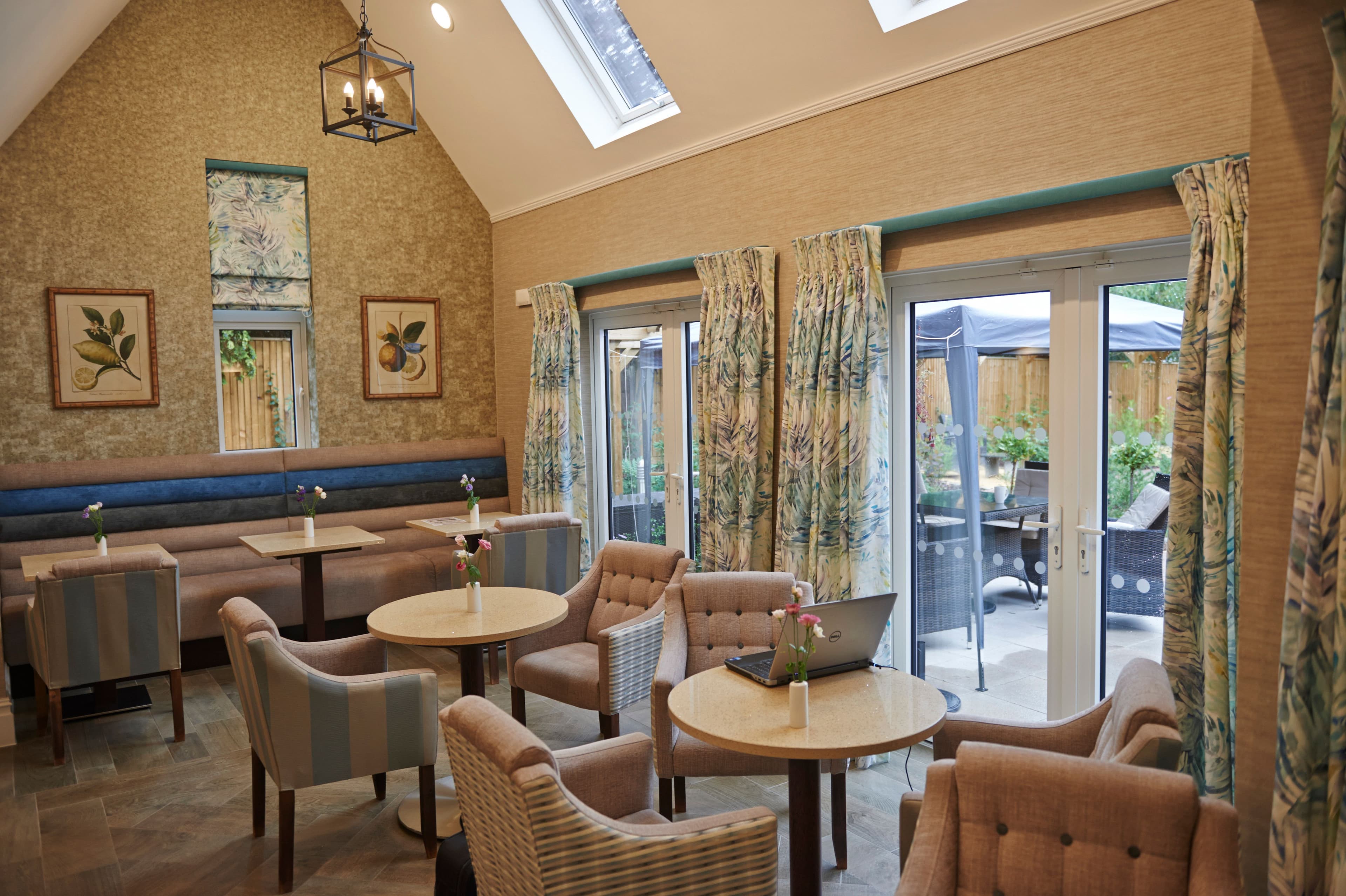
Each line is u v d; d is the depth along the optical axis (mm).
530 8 5523
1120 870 1810
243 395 6730
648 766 2637
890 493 4402
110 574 4316
